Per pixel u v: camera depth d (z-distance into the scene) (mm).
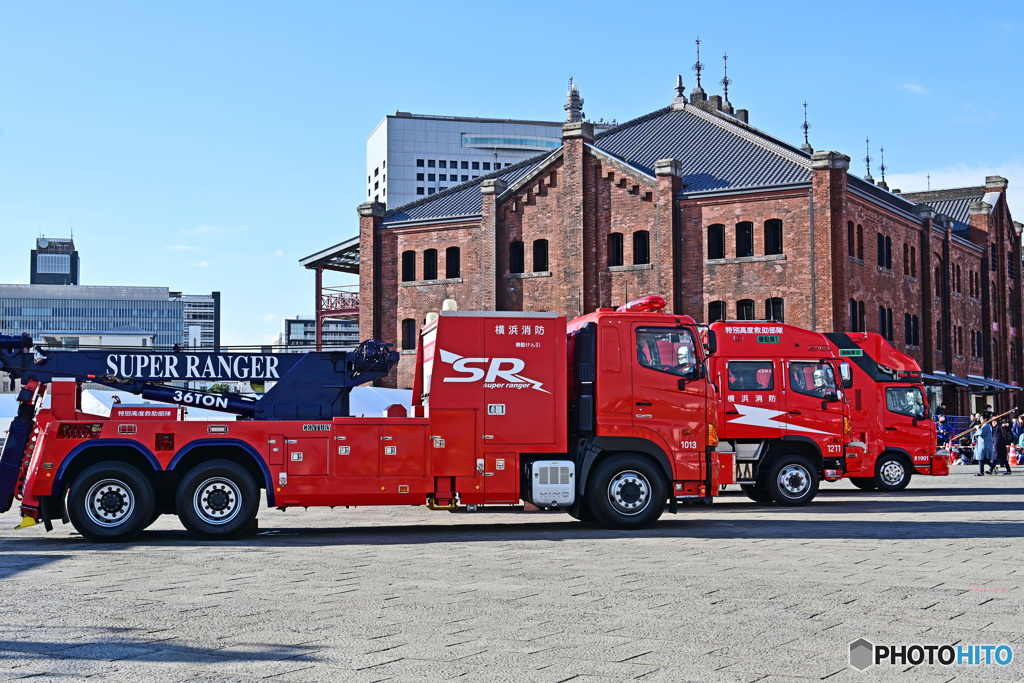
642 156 44719
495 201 44125
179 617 8133
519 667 6426
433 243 45812
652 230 41344
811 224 39031
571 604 8617
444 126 189750
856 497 22141
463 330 15070
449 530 15406
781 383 20609
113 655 6812
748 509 19172
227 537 14250
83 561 11734
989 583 9672
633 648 6949
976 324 56375
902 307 45469
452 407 14945
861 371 23906
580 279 42125
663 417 15492
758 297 39812
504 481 14977
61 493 14195
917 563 11078
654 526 15727
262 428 14477
